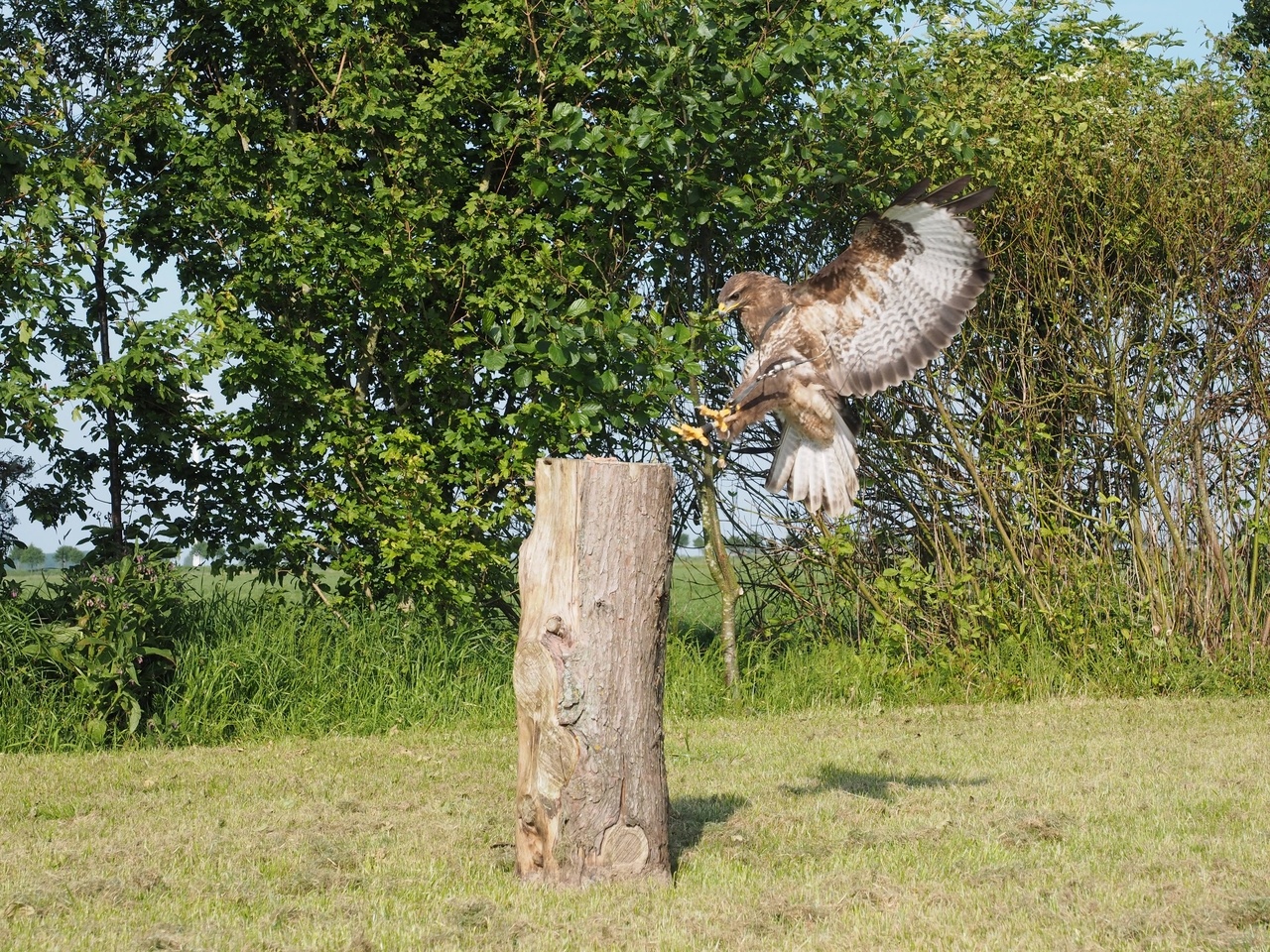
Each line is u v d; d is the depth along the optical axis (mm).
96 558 12953
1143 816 8727
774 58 12648
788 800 9289
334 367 14055
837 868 7492
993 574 14891
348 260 12758
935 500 14773
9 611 11820
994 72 14766
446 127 13406
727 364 14266
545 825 7012
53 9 13070
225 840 8234
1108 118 14289
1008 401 14445
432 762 10898
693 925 6371
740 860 7715
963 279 6789
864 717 13250
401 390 13781
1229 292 14523
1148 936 6148
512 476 13570
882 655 14477
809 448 7031
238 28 13781
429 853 7875
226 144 13383
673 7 12766
